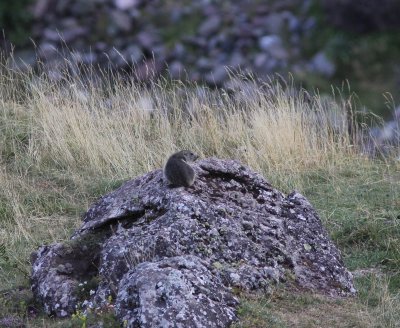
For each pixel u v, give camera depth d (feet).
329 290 76.33
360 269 88.94
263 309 69.82
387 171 118.42
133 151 116.57
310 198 107.55
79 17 244.42
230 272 71.97
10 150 117.91
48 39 231.91
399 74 225.35
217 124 126.11
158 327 63.72
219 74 222.07
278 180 111.04
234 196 79.56
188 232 72.90
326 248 79.92
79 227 89.92
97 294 71.10
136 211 77.25
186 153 79.71
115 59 218.79
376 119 173.68
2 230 96.89
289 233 79.30
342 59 231.71
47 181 111.34
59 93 126.93
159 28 250.37
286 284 74.74
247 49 242.37
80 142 117.60
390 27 236.22
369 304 77.30
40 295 74.49
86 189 109.19
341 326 70.23
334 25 240.94
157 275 66.33
